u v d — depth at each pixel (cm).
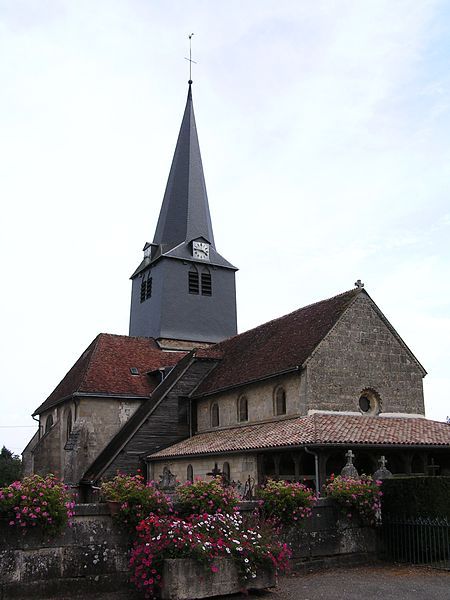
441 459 2367
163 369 3312
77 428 3098
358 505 1400
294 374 2330
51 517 1049
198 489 1232
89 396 3150
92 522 1128
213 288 4194
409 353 2520
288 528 1304
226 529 1133
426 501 1402
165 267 4050
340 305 2477
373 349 2436
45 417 3784
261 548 1113
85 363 3472
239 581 1079
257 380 2491
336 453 2028
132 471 2823
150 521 1113
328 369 2311
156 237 4447
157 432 2916
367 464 2191
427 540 1358
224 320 4175
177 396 3003
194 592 1030
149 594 1052
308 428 2086
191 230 4281
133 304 4403
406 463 2128
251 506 1306
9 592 1021
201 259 4175
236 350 3067
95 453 3108
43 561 1064
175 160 4566
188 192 4391
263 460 2178
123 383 3300
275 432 2202
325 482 1936
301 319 2719
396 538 1412
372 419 2289
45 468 3312
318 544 1341
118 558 1133
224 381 2791
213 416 2864
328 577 1252
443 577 1241
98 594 1092
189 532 1080
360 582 1203
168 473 2161
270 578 1116
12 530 1045
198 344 4003
